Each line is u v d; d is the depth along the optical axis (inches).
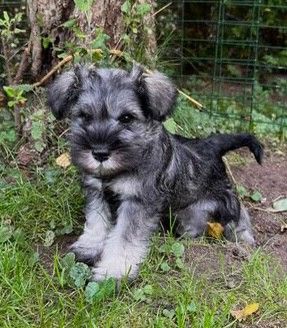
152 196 36.3
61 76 37.5
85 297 32.9
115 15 44.8
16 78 46.2
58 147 44.7
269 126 56.1
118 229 36.1
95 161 33.6
